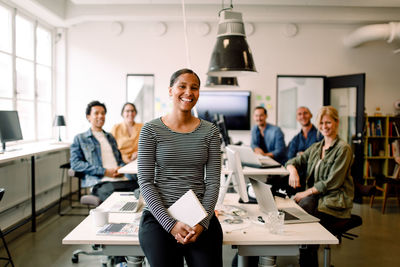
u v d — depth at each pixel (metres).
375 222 4.00
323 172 2.57
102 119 3.52
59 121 4.59
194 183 1.55
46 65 5.11
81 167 3.31
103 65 5.44
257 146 4.54
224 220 1.81
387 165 5.34
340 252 3.08
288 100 5.51
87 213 4.21
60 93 5.41
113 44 5.43
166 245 1.40
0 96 3.92
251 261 2.09
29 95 4.60
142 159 1.53
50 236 3.39
